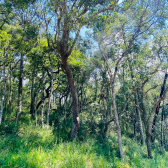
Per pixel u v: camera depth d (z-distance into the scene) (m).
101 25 9.78
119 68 12.61
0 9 10.23
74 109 11.12
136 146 12.45
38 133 9.40
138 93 15.89
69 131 11.77
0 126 9.97
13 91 17.34
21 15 11.95
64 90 17.22
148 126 11.60
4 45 9.40
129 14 10.11
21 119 12.66
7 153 6.25
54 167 5.90
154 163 9.45
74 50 14.20
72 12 8.66
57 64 13.97
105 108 15.16
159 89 16.41
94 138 11.73
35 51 11.80
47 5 9.95
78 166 6.45
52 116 14.84
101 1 8.62
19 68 14.20
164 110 14.31
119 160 8.76
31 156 6.20
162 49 11.79
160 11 9.92
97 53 12.30
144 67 11.05
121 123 19.78
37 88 12.42
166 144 16.39
